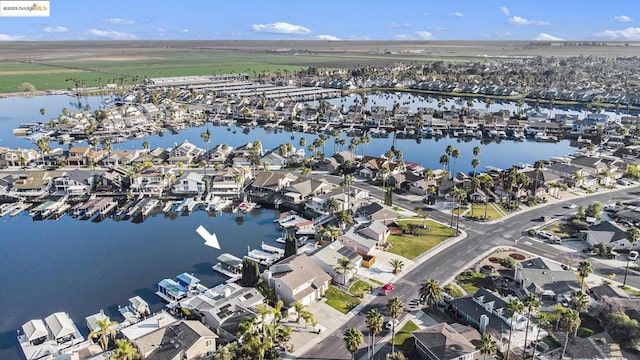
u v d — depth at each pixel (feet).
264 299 279.90
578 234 377.30
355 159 590.14
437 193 474.90
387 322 264.93
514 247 359.66
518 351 237.45
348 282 309.01
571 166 526.16
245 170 522.06
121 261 347.97
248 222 422.82
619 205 435.94
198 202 460.14
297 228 396.37
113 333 250.98
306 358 236.02
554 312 271.49
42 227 410.52
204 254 359.87
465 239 373.20
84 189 481.87
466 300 273.33
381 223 383.04
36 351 239.91
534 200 452.76
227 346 226.38
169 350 228.84
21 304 290.35
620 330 245.04
